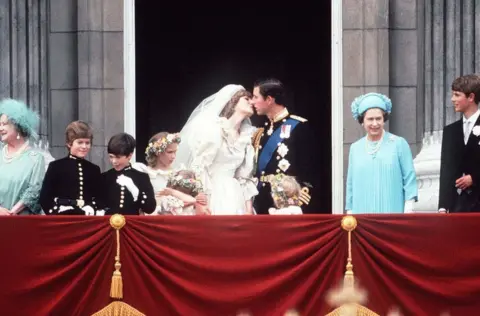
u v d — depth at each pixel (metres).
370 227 27.73
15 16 37.34
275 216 27.73
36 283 27.77
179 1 50.06
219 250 27.70
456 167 30.62
